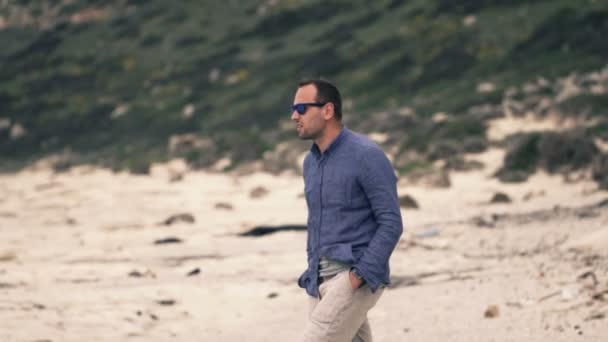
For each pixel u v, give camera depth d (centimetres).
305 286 865
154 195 4244
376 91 7275
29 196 4481
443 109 5888
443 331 1291
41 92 9888
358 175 821
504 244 2114
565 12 7431
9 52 11488
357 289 818
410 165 4512
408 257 1995
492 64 6994
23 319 1513
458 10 8469
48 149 8300
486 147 4588
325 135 843
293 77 8312
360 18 9306
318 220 842
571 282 1530
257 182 4622
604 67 6094
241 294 1752
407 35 8325
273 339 1366
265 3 10781
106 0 12531
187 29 10825
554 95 5500
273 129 7012
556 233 2206
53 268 2116
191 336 1420
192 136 7175
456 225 2555
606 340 1145
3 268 2134
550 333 1205
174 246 2497
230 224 2977
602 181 3469
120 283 1900
